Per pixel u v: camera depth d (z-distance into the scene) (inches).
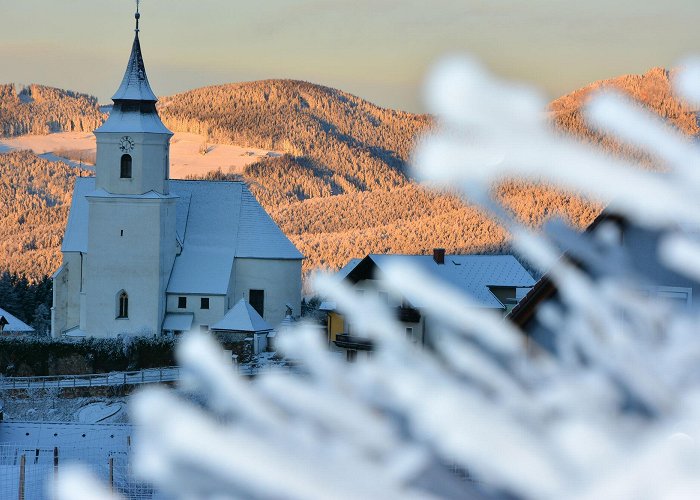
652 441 72.5
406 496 76.8
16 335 3545.8
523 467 73.7
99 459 1063.0
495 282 2851.9
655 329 93.7
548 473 73.2
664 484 70.0
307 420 86.4
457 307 91.0
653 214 73.8
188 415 78.4
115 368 3292.3
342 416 85.2
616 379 87.7
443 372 89.3
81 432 2155.5
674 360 88.3
